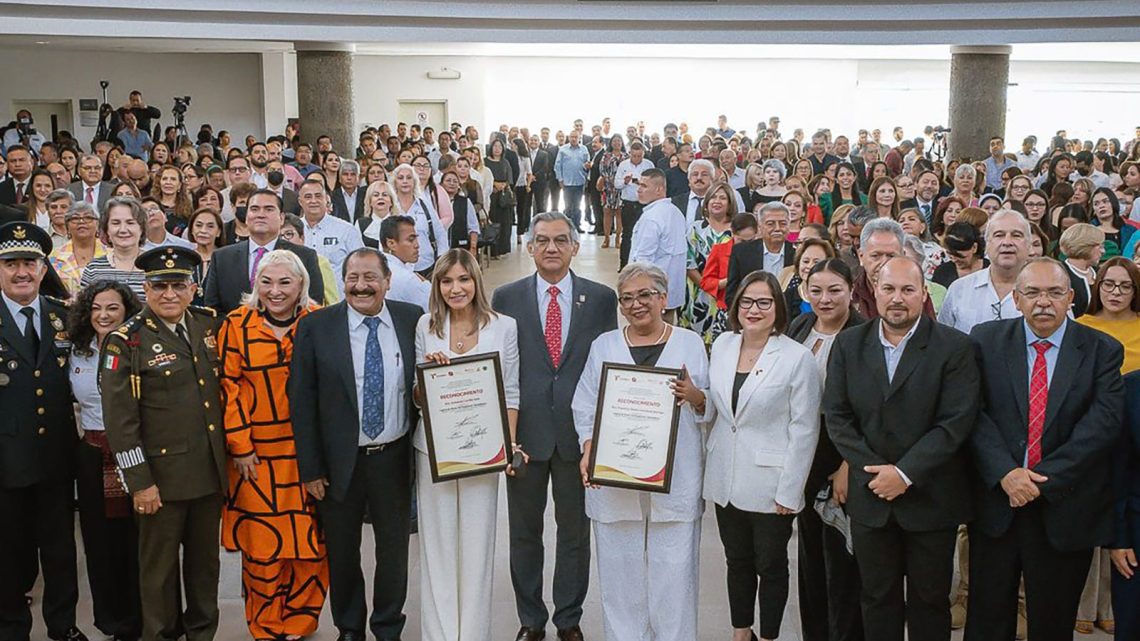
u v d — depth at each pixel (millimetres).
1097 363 3639
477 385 3973
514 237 17031
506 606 4676
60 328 4223
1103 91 23094
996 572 3744
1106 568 4434
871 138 20922
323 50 13844
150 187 9344
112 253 5348
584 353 4203
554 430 4172
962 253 5176
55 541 4227
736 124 22547
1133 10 12078
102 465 4199
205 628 4152
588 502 4023
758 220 6605
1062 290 3600
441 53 20844
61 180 8883
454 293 4012
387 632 4215
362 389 4043
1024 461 3643
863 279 4570
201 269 6039
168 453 3928
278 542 4160
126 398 3850
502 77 21984
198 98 20578
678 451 3922
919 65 22453
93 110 19891
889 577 3732
